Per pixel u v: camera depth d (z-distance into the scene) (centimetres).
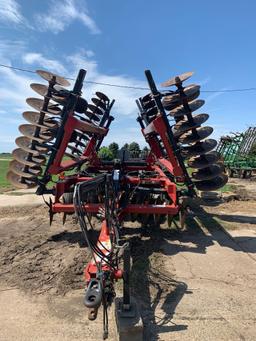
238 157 1881
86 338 317
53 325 340
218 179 682
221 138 1995
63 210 577
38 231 673
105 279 277
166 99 629
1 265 496
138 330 294
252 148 1797
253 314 362
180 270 482
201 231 686
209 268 491
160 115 595
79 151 952
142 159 1068
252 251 568
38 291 415
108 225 357
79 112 708
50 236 637
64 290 417
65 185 605
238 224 750
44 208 900
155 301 388
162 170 804
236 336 321
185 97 603
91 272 287
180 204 615
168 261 516
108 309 367
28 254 542
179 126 645
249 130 1856
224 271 480
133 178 649
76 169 886
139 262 507
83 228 265
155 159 879
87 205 519
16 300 393
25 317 356
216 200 1045
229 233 675
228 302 388
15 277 454
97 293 245
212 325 339
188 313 362
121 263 390
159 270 478
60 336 321
